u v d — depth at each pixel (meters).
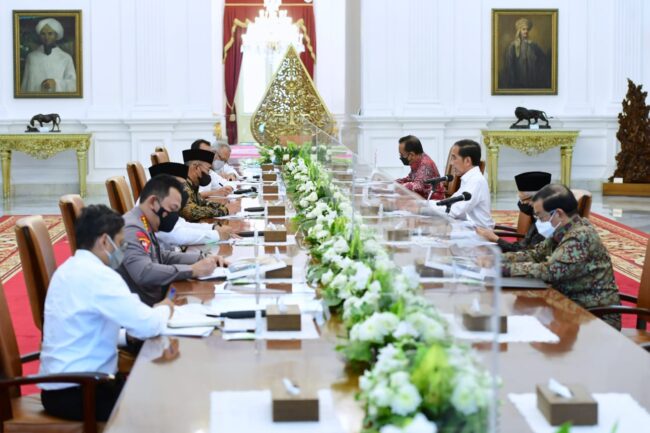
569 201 4.13
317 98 12.27
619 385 2.53
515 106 14.20
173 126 13.53
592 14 14.22
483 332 1.70
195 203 6.21
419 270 2.21
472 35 14.03
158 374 2.56
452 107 14.05
